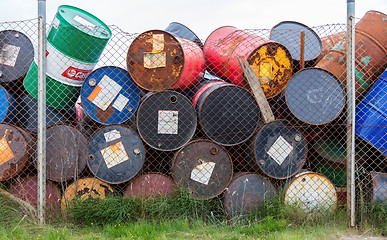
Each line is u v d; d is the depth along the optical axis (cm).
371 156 493
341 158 495
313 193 465
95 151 445
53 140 446
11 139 436
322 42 595
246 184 461
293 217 439
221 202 456
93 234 391
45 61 427
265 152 463
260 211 453
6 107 462
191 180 453
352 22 442
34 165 449
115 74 459
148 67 450
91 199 438
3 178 433
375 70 509
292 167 469
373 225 432
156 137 451
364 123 484
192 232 397
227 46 524
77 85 478
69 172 445
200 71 511
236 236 377
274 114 509
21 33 492
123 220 424
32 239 363
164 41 450
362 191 470
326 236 396
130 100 463
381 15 520
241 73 484
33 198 448
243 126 461
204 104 453
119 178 448
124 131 450
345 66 509
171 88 461
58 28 452
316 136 502
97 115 457
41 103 418
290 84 468
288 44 561
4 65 485
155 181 455
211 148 456
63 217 427
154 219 429
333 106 471
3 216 405
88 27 458
